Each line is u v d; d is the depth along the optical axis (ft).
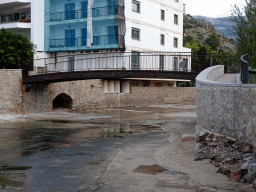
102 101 114.11
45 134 51.62
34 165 30.45
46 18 115.65
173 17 139.44
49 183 24.30
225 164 25.00
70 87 100.37
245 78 34.91
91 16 105.91
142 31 118.32
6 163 31.42
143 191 21.72
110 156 34.24
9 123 65.57
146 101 132.26
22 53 86.63
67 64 115.75
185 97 157.79
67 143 43.24
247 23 70.69
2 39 83.61
